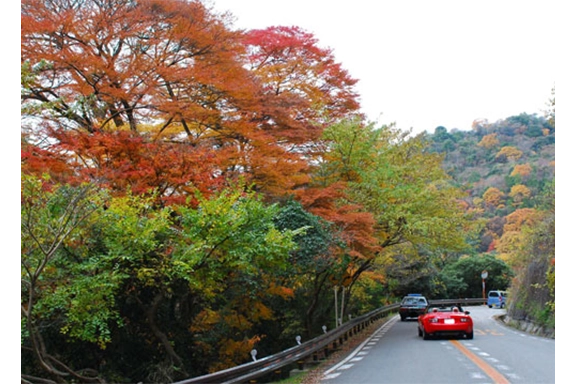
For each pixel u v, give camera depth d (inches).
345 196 1021.2
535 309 1126.4
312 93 1087.0
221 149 799.1
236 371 466.3
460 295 2792.8
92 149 628.1
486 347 784.9
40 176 549.3
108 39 738.2
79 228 491.2
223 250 612.1
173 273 567.5
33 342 438.6
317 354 757.3
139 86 775.1
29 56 674.2
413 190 1183.6
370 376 542.3
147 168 642.8
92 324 507.2
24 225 409.4
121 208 551.2
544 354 689.0
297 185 957.8
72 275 519.5
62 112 676.7
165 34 790.5
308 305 1104.8
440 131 4918.8
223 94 835.4
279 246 617.9
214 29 817.5
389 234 1239.5
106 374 621.6
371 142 1068.5
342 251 897.5
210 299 705.6
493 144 4271.7
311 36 1112.8
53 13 732.7
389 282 1957.4
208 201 603.8
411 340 940.6
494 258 2787.9
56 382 516.4
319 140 1026.1
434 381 494.3
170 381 630.5
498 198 3314.5
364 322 1348.4
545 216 1163.9
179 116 787.4
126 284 600.7
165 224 565.0
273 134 908.0
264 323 1057.5
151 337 695.1
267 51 1089.4
